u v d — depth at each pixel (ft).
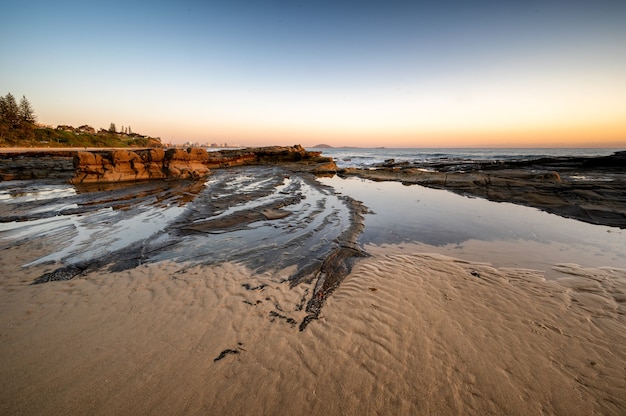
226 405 9.98
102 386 10.63
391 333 13.67
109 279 19.30
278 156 151.84
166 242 26.89
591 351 12.39
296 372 11.37
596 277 19.81
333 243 27.12
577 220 36.06
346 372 11.37
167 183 68.33
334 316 15.14
